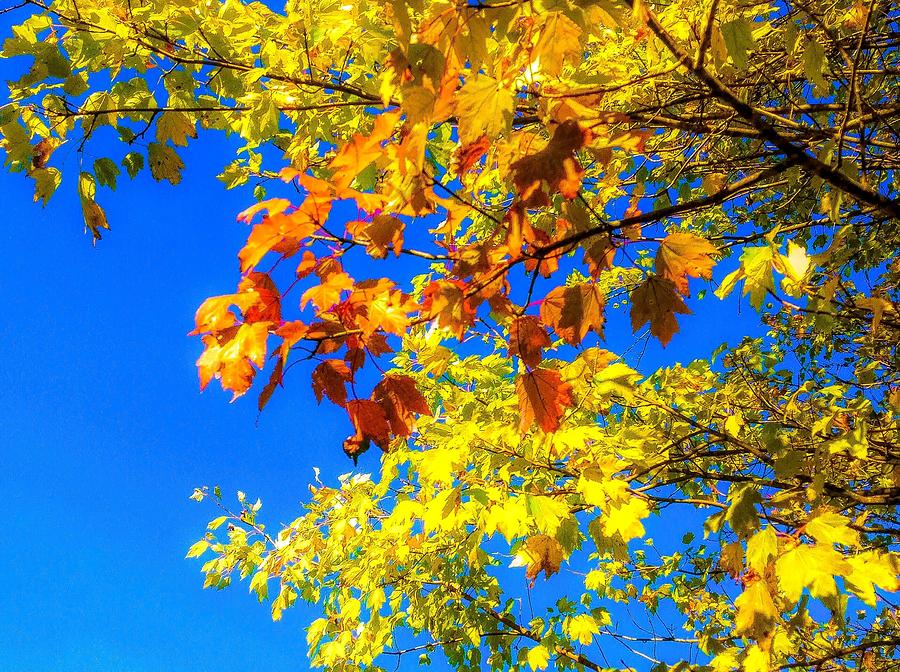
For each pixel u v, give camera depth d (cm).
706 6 214
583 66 253
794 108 220
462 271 159
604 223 157
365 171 198
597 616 381
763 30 257
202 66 243
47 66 207
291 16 228
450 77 143
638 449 261
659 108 218
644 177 327
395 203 143
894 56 319
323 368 154
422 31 142
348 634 400
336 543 404
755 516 187
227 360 131
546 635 367
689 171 315
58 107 216
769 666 200
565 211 166
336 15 229
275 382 141
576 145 137
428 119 138
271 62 234
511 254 148
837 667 329
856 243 380
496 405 271
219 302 139
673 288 163
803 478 234
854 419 309
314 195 135
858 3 238
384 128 134
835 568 157
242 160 324
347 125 268
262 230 137
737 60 177
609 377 231
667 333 164
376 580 375
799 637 318
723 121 231
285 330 135
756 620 169
